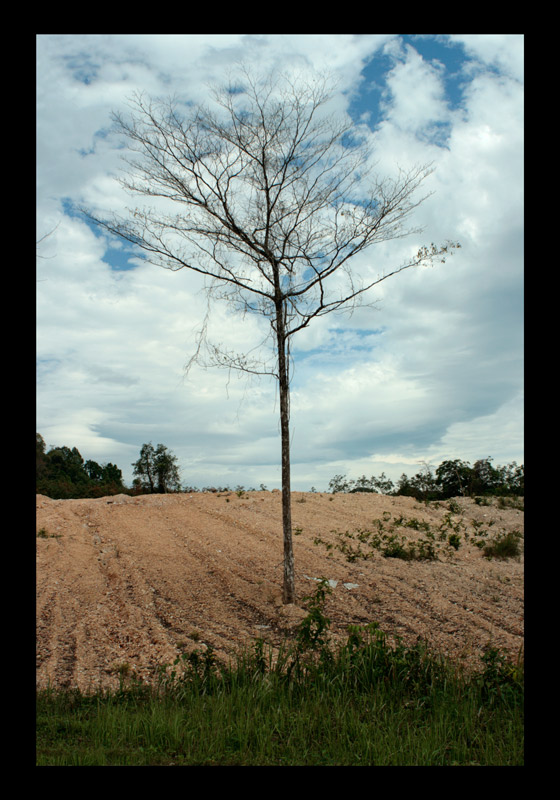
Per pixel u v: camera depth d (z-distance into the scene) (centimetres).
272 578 1211
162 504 1798
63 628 949
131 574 1227
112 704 608
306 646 685
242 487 2086
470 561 1345
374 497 1939
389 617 986
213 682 629
